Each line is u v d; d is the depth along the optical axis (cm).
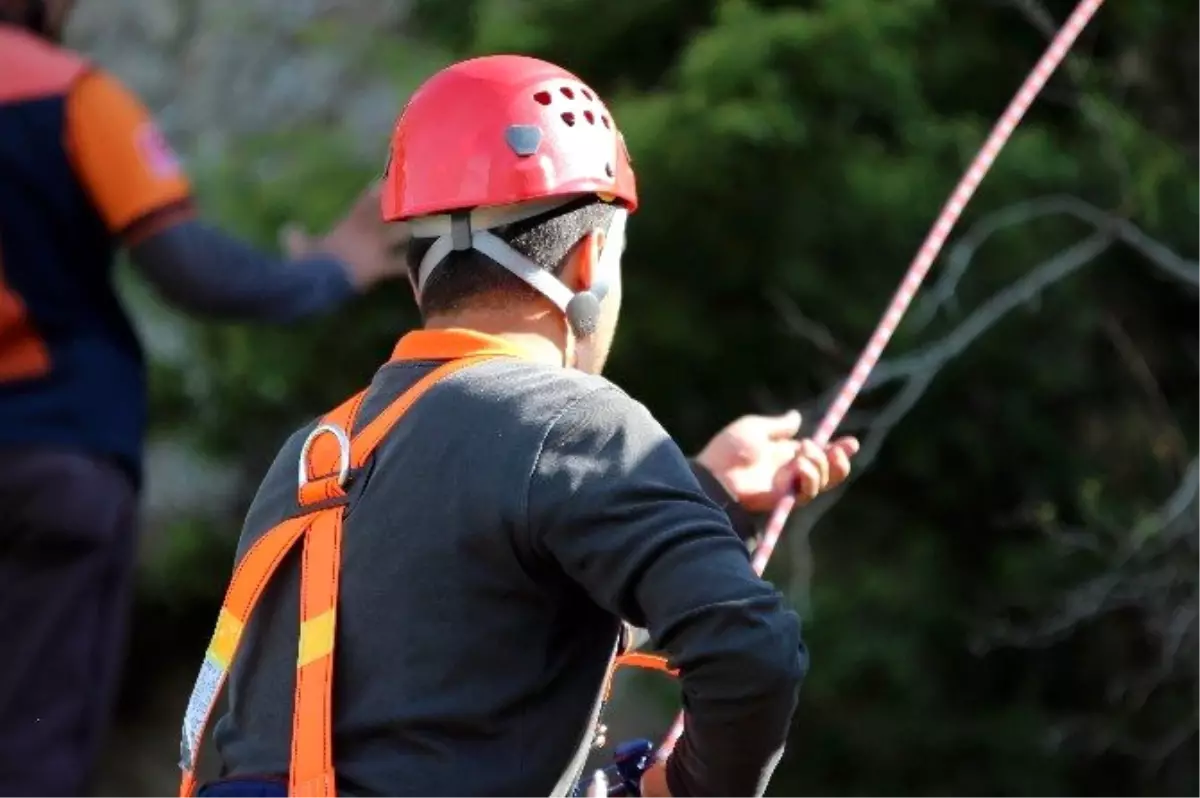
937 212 3008
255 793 898
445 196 941
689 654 832
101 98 1521
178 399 3694
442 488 881
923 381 2942
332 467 928
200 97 4378
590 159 948
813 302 3055
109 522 1509
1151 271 3241
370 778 868
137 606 3969
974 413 3198
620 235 978
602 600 856
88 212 1523
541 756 877
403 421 914
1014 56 3247
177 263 1537
